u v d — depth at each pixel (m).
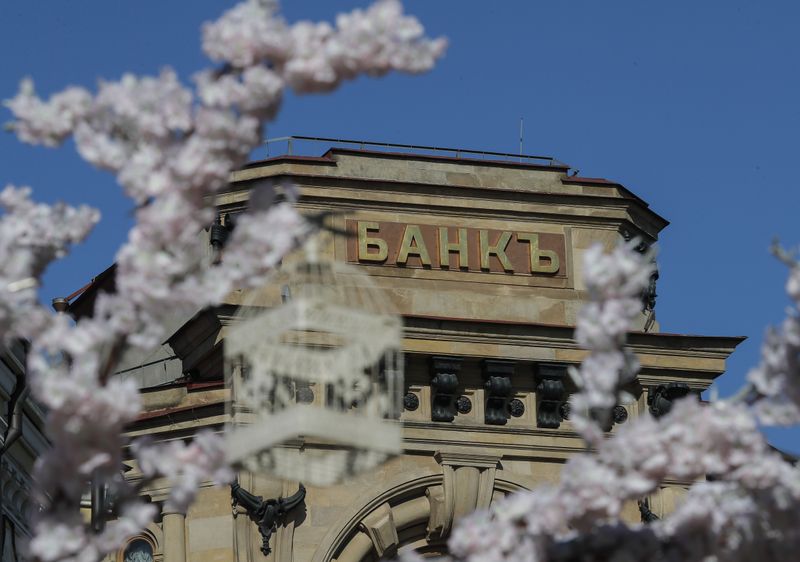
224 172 32.72
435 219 85.69
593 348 34.38
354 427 32.75
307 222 34.06
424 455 82.31
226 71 33.44
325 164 84.69
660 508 82.00
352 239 84.44
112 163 33.00
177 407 80.00
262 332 34.72
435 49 33.06
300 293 35.91
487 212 86.25
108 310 32.56
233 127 32.59
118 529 33.25
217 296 32.69
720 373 85.50
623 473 34.25
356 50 32.75
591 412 83.94
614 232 87.56
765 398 34.94
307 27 32.91
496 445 82.75
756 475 34.53
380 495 81.19
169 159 32.84
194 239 33.16
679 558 35.53
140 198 32.75
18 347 69.56
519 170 87.38
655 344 85.06
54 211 35.19
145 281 32.28
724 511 35.28
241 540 79.44
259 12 33.03
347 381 35.44
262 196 33.50
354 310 35.03
